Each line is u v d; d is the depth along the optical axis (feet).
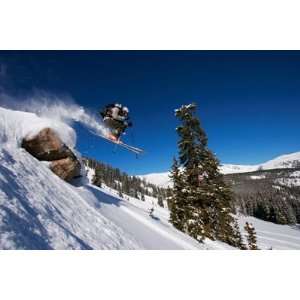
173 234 42.16
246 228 98.22
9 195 16.28
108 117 36.47
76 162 34.42
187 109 67.31
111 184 333.01
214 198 64.23
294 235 185.68
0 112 28.68
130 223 35.76
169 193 66.90
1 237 11.71
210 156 66.64
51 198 22.70
